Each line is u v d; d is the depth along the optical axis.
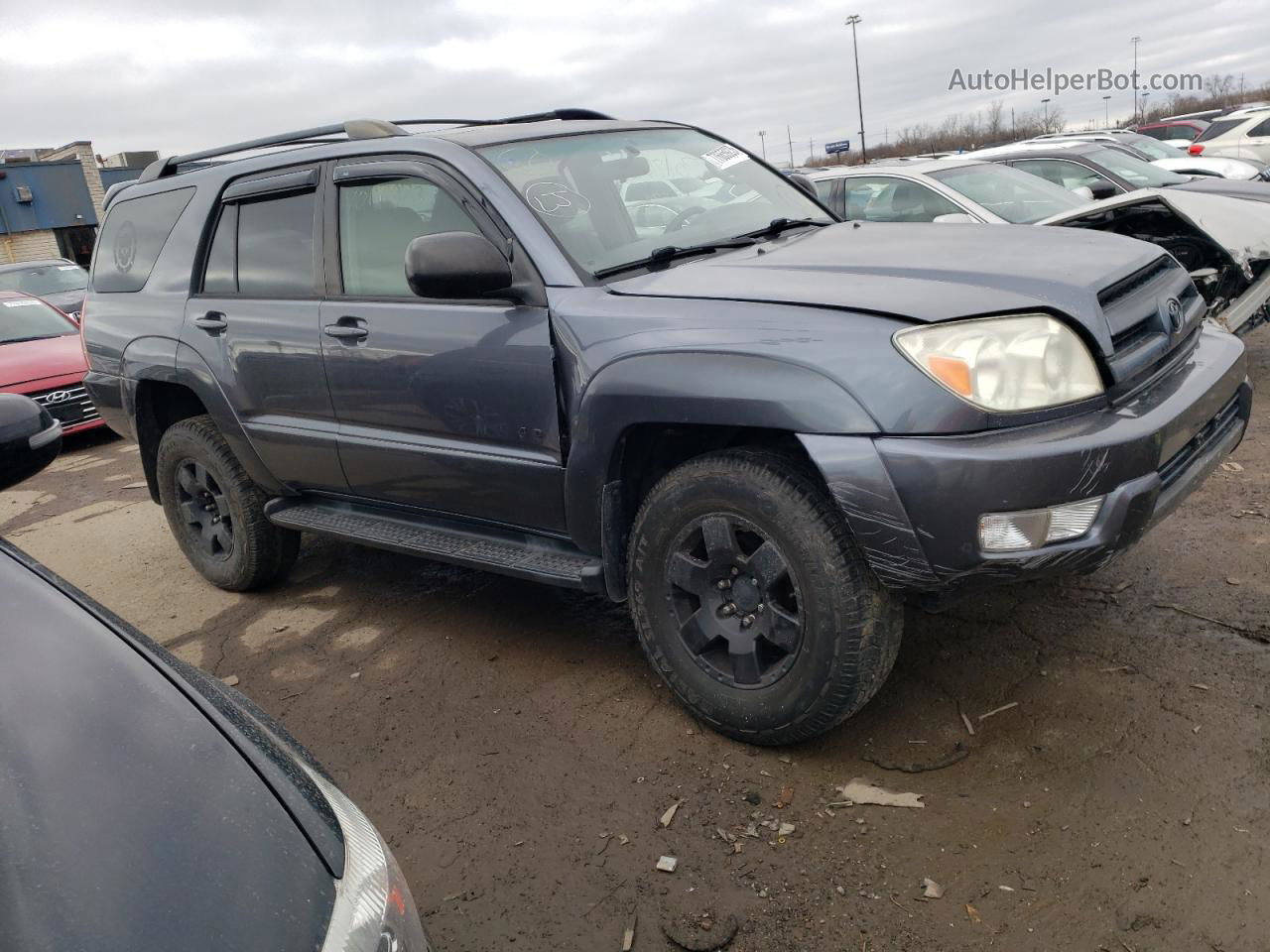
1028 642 3.12
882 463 2.27
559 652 3.49
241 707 1.59
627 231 3.14
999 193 6.56
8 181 27.67
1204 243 5.46
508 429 3.01
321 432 3.59
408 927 1.31
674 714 2.99
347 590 4.36
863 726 2.80
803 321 2.43
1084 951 1.96
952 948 2.01
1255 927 1.95
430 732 3.08
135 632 1.68
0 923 1.11
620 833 2.49
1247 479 4.27
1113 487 2.29
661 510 2.74
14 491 7.20
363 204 3.40
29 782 1.30
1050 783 2.45
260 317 3.69
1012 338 2.32
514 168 3.14
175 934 1.12
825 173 7.24
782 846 2.37
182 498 4.50
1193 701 2.69
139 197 4.41
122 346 4.32
